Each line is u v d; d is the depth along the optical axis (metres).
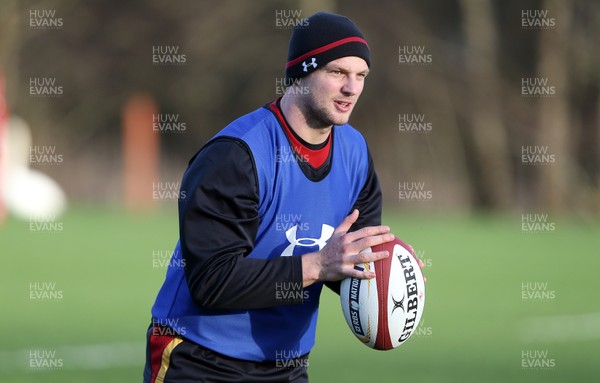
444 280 37.88
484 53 80.00
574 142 82.31
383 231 11.23
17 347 22.94
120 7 81.81
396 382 19.66
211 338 11.34
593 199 79.00
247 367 11.55
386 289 11.42
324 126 11.38
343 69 11.04
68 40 81.06
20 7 78.88
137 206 68.81
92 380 19.28
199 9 81.81
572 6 79.31
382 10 78.44
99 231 50.75
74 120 81.25
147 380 11.68
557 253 46.53
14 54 79.00
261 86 81.88
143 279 35.78
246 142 11.02
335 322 28.20
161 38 82.12
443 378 20.27
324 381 19.67
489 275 39.19
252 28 81.62
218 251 10.66
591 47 79.25
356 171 12.24
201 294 10.69
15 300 30.78
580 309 31.27
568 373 21.14
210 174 10.76
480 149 80.06
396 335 11.60
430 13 81.06
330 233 11.75
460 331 27.05
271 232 11.34
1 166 51.59
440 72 79.12
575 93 81.94
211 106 82.69
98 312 28.80
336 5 78.62
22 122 74.56
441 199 80.06
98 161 80.44
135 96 82.12
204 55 81.81
